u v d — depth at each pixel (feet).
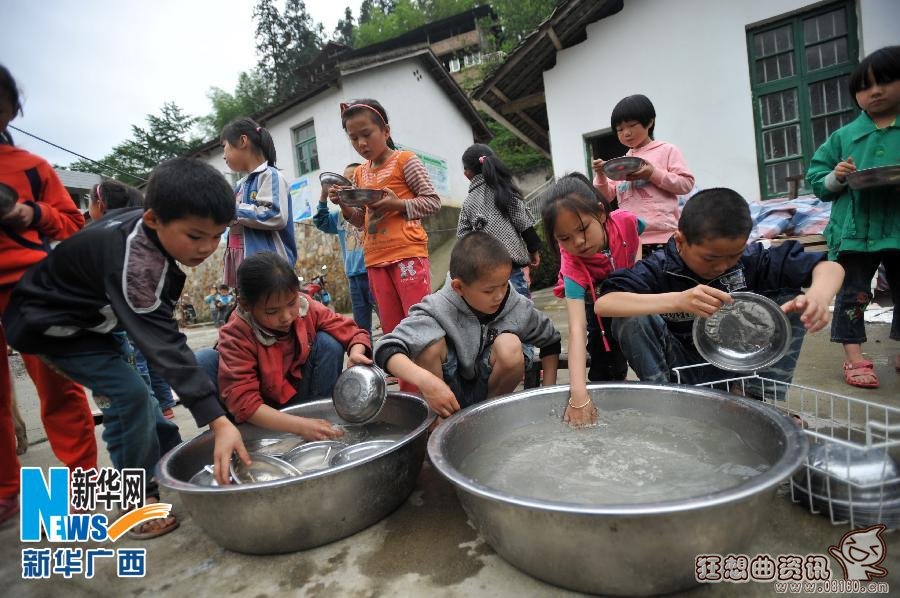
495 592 3.73
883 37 15.58
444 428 4.71
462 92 43.19
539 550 3.43
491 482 4.36
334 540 4.64
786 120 17.48
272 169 8.88
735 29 17.60
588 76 20.38
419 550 4.39
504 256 5.80
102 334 5.44
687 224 5.14
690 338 6.27
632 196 8.77
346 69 33.65
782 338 4.95
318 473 4.25
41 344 5.06
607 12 19.62
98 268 4.83
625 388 5.52
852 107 16.44
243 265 5.95
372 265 8.64
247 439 6.61
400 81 37.83
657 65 19.03
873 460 4.19
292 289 6.07
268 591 4.09
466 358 6.52
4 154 6.03
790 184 17.48
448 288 6.59
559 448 4.93
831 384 7.58
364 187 9.01
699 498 3.00
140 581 4.50
